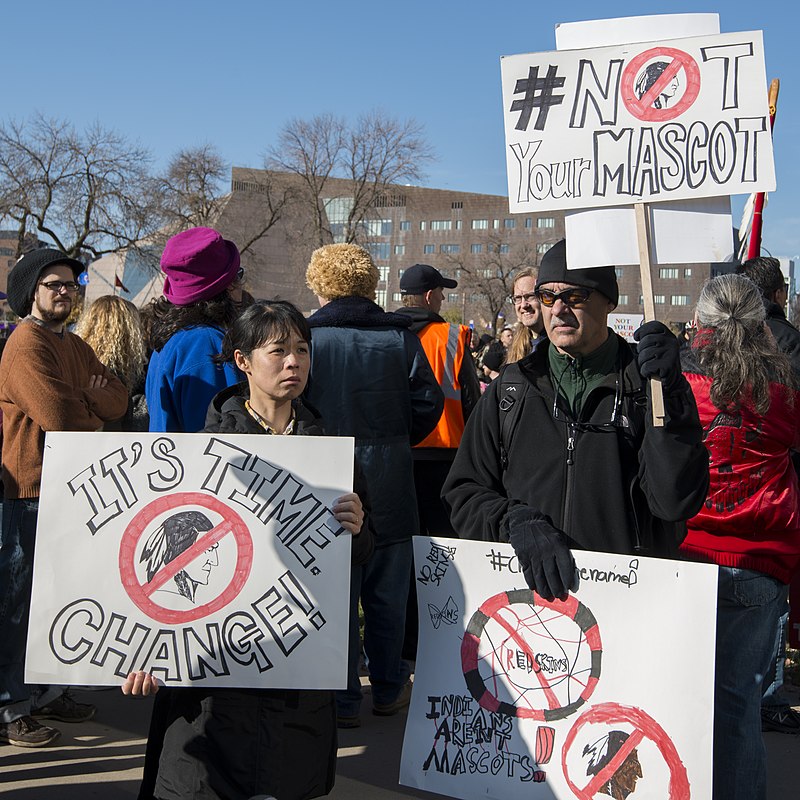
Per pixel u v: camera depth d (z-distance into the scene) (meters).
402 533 4.30
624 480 2.58
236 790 2.40
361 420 4.18
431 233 101.50
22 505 3.76
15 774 3.60
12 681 3.78
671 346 2.42
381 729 4.27
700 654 2.42
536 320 5.84
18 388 3.70
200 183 47.41
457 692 2.64
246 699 2.45
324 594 2.46
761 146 2.55
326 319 4.22
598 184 2.64
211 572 2.46
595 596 2.50
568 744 2.52
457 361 5.04
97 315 5.02
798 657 5.45
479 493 2.75
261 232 57.81
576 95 2.66
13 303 3.95
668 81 2.61
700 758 2.40
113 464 2.50
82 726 4.20
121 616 2.45
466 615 2.65
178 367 3.64
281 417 2.67
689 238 2.61
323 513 2.48
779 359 2.92
